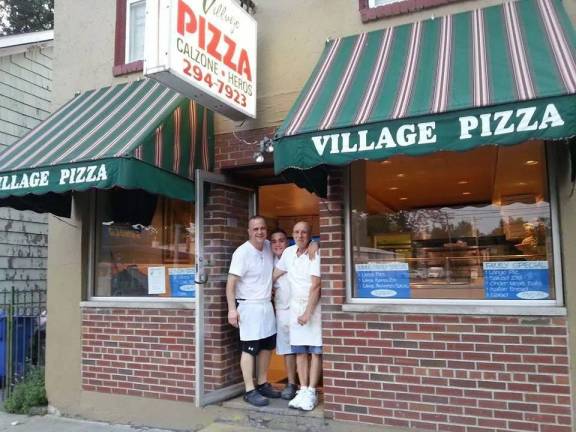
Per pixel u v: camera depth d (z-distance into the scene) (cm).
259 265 542
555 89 343
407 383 461
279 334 541
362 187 514
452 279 475
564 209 433
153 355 582
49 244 650
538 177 460
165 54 434
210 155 568
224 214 575
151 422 577
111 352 604
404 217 500
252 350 533
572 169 426
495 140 348
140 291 617
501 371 433
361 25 534
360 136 383
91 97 635
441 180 494
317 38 550
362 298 500
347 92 438
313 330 505
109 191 648
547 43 408
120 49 653
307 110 429
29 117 984
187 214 601
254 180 619
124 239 633
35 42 942
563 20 437
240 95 523
